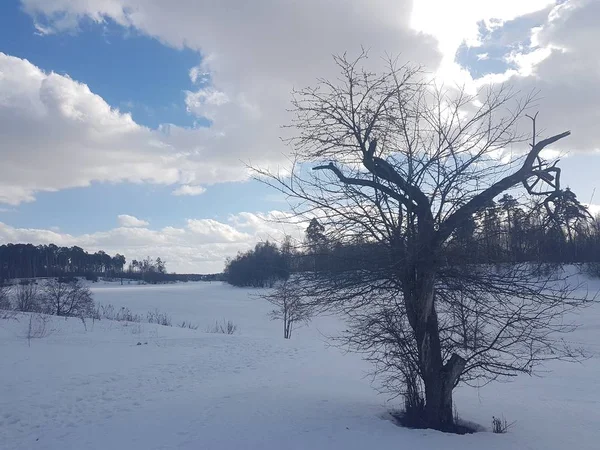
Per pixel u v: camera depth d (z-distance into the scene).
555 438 8.28
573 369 19.30
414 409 9.08
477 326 8.72
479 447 7.52
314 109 8.86
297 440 7.81
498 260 8.46
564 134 8.52
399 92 8.71
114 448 7.72
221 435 8.14
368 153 8.66
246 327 40.44
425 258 8.31
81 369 15.01
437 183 8.54
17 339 20.55
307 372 16.39
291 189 8.95
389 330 8.91
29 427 9.30
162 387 13.04
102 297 73.00
